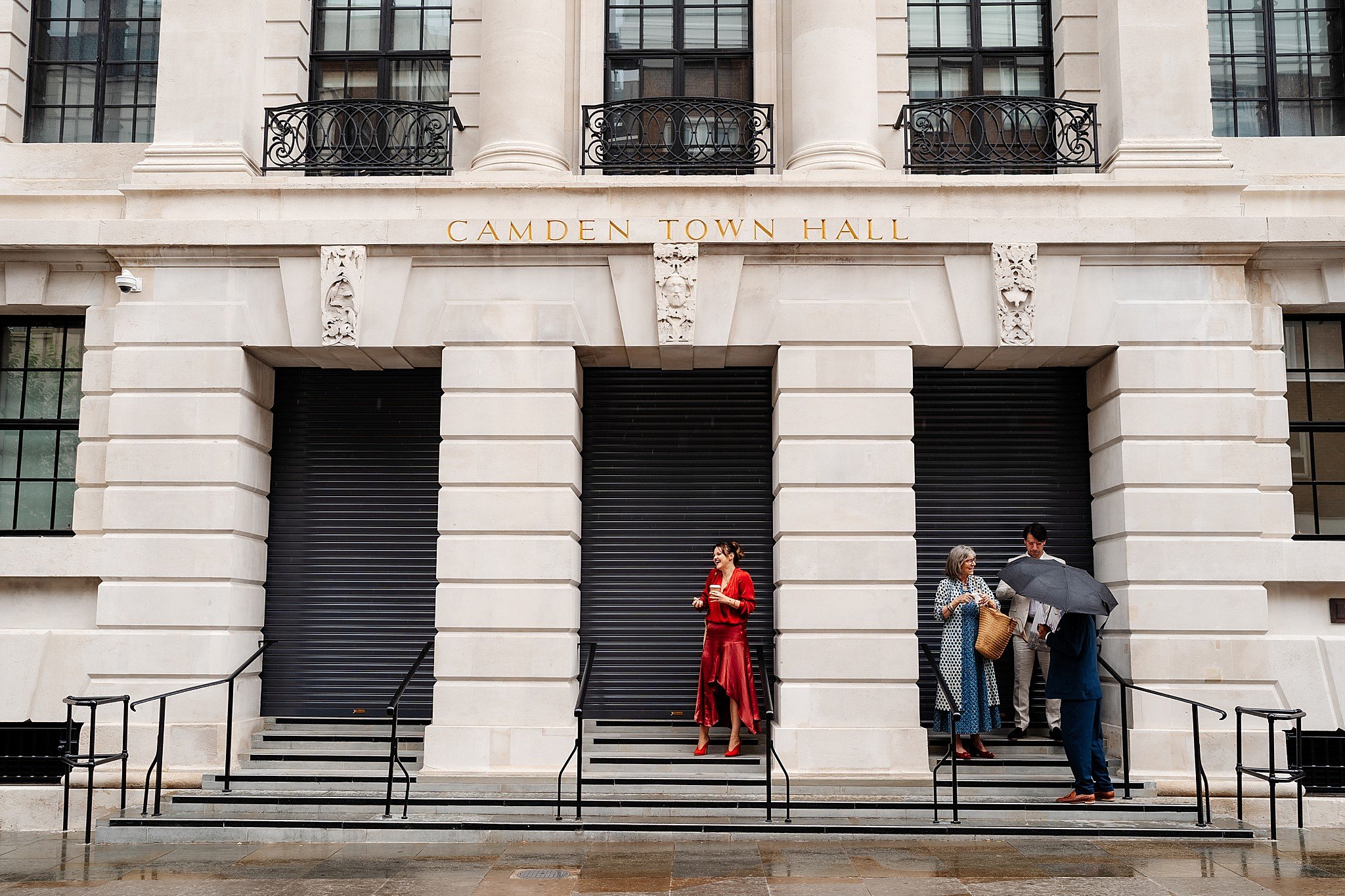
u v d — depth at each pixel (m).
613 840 9.72
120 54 13.76
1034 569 10.11
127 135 13.66
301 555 12.77
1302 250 12.05
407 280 12.06
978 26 13.56
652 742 11.98
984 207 12.07
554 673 11.52
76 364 12.91
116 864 8.91
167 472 11.85
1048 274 11.97
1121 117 12.35
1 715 11.84
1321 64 13.54
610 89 13.46
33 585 12.23
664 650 12.52
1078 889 7.94
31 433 12.87
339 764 11.73
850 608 11.52
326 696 12.55
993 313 11.95
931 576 12.64
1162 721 11.42
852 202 12.05
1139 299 11.97
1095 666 10.45
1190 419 11.80
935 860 8.87
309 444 12.94
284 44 13.25
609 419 12.87
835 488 11.73
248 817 10.03
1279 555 11.84
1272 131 13.40
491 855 9.11
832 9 12.48
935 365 12.79
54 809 11.64
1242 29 13.59
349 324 11.95
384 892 7.91
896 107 13.09
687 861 8.86
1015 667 12.02
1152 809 10.29
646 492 12.76
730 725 12.26
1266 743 11.35
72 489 12.77
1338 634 11.92
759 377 12.91
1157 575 11.62
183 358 11.99
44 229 12.04
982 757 11.38
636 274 12.02
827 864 8.71
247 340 12.03
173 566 11.73
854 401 11.81
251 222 12.04
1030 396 12.93
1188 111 12.30
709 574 12.50
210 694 11.62
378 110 13.30
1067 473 12.81
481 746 11.38
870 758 11.29
